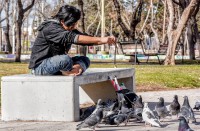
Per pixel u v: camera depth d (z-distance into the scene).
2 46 81.94
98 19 70.81
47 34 7.39
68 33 7.27
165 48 30.17
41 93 7.29
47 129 6.70
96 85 9.70
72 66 7.37
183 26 24.20
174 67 21.19
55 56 7.43
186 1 30.75
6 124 7.16
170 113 7.52
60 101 7.24
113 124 6.96
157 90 13.18
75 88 7.22
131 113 7.01
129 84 9.70
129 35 33.06
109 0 62.84
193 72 17.80
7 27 56.69
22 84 7.35
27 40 79.94
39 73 7.52
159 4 67.88
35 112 7.35
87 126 6.32
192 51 38.72
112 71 8.48
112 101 8.12
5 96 7.44
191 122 7.24
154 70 18.56
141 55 30.72
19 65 23.84
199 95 11.81
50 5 67.88
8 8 56.28
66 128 6.76
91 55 43.19
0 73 16.53
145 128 6.79
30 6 31.28
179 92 12.62
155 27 68.56
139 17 32.75
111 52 51.06
